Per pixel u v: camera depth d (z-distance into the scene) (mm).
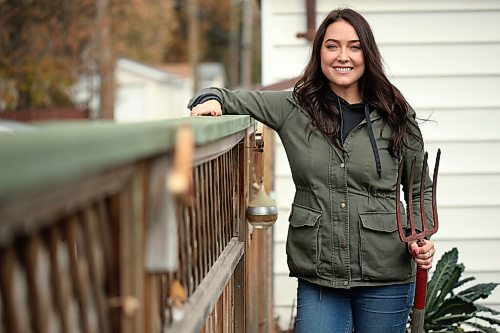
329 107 3961
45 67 19234
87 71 21672
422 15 7547
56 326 1567
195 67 37812
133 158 1671
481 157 7512
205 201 3252
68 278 1598
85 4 20922
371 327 3979
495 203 7465
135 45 31953
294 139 4027
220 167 3785
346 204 3904
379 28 7582
